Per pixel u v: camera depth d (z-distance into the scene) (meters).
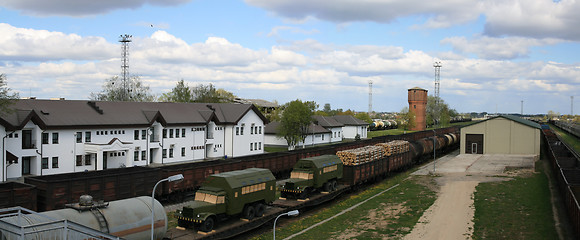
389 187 41.94
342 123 105.44
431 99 160.25
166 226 21.36
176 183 32.91
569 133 86.00
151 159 55.84
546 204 31.81
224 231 23.88
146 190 30.69
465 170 51.41
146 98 98.12
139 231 19.98
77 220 18.11
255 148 71.56
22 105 45.06
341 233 26.34
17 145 41.06
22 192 22.88
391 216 30.31
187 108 62.59
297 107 74.38
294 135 75.62
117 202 20.34
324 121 94.56
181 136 58.53
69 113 47.25
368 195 38.03
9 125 39.53
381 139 66.25
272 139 84.19
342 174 38.28
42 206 24.94
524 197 34.75
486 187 39.81
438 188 40.19
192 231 23.61
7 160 39.75
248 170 27.81
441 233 26.09
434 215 30.25
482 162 58.19
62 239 17.06
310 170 33.22
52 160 44.22
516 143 65.75
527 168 51.72
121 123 50.19
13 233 14.96
